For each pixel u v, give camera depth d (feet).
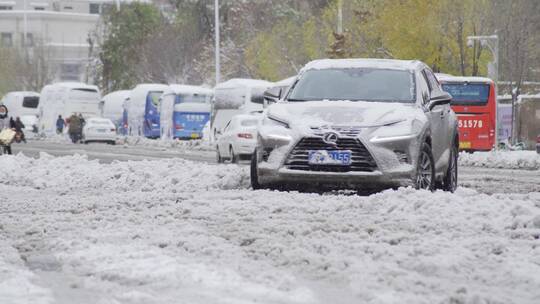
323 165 88.22
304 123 89.45
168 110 408.87
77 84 490.08
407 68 98.17
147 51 521.24
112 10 567.18
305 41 392.06
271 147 90.33
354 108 90.99
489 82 249.34
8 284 45.39
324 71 98.48
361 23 332.19
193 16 516.73
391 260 51.37
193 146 345.10
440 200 71.97
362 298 43.09
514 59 308.81
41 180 121.29
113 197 90.38
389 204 73.10
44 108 506.48
